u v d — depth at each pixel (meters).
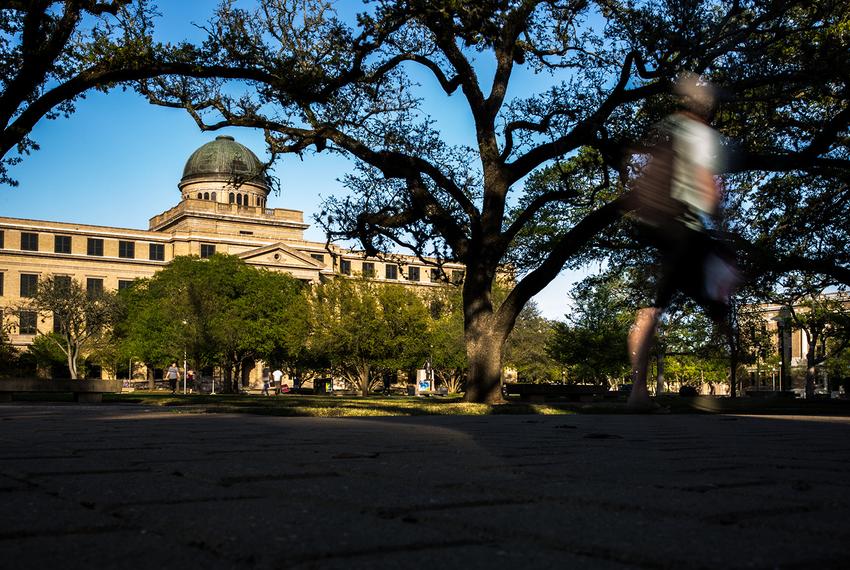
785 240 22.27
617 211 18.48
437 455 4.98
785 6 17.62
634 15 18.12
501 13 17.72
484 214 19.75
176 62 18.20
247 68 18.58
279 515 2.60
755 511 2.73
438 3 16.89
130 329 67.75
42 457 4.82
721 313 7.76
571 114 20.38
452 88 20.14
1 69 18.66
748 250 18.86
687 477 3.83
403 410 14.37
